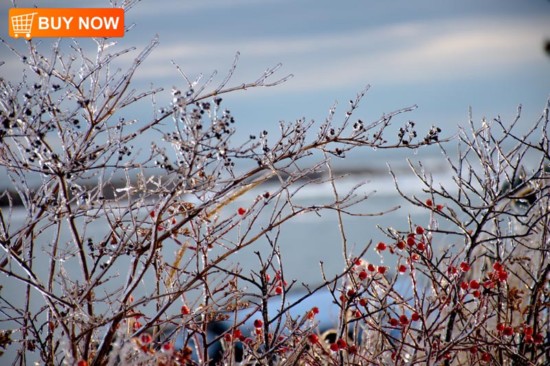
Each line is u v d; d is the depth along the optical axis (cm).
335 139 830
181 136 741
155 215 831
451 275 939
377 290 1027
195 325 836
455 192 3359
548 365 943
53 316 884
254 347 904
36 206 847
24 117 754
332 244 3188
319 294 1783
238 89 853
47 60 859
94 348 908
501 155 973
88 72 855
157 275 898
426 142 856
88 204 805
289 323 914
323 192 4481
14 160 818
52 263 859
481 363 939
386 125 847
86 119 841
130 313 866
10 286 2094
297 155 827
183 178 744
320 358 916
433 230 925
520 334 964
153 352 724
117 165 793
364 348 995
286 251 3091
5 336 832
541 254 996
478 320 908
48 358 868
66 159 811
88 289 788
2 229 870
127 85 848
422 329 870
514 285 1110
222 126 728
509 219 1096
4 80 805
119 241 867
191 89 752
